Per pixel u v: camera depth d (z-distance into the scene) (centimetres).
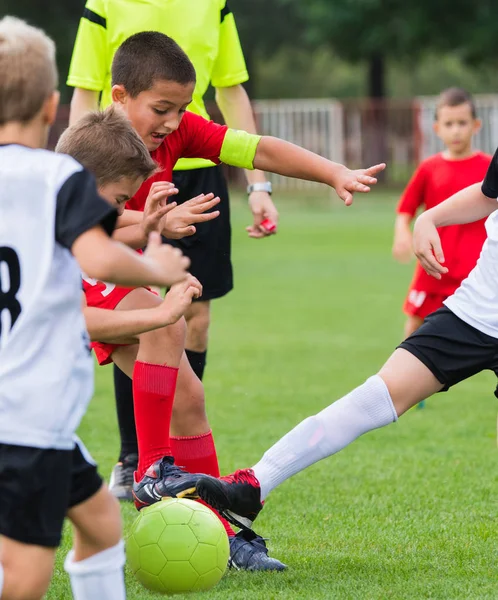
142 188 1320
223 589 1123
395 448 1911
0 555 852
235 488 1180
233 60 1714
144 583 1114
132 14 1593
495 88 18200
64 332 857
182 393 1286
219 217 1720
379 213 8506
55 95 884
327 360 2811
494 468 1745
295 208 9125
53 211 833
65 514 866
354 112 9762
